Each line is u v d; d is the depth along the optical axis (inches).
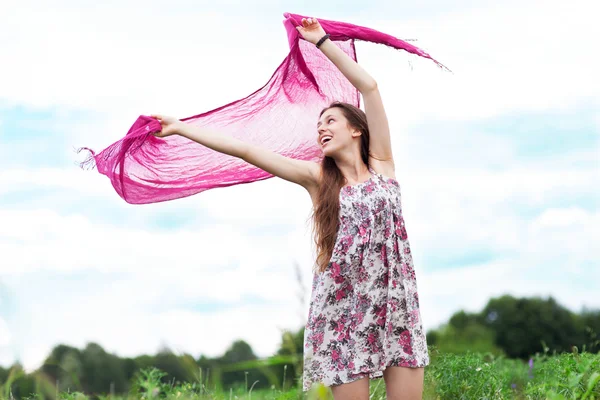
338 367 142.8
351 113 153.7
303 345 145.4
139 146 173.6
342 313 144.4
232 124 182.5
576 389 149.3
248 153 157.6
